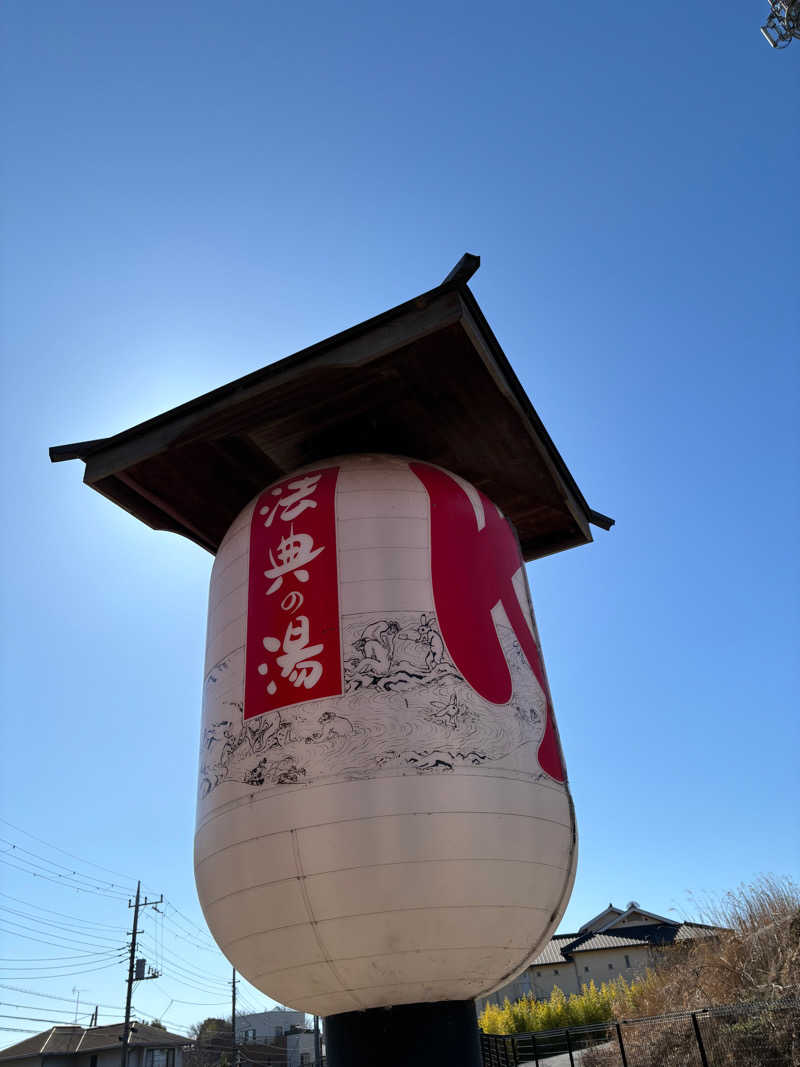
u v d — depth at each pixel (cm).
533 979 6312
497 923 1132
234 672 1329
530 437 1667
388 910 1084
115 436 1592
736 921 2850
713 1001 2500
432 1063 1130
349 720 1179
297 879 1109
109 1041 5653
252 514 1507
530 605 1551
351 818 1109
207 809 1263
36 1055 5322
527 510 1941
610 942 6400
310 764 1159
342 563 1335
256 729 1233
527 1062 2919
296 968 1136
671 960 3538
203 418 1527
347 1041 1173
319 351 1445
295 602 1315
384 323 1403
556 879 1237
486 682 1274
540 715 1345
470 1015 1210
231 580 1457
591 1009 3772
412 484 1472
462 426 1639
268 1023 9256
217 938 1254
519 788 1212
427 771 1144
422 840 1099
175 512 1777
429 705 1201
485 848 1128
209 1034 8356
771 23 2895
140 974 4975
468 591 1362
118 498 1708
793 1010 2014
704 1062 1927
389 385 1505
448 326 1352
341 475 1479
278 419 1562
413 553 1360
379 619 1269
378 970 1109
